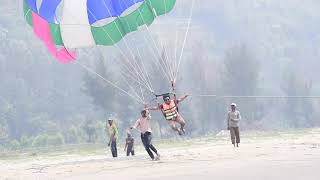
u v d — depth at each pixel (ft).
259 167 163.32
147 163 207.10
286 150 222.89
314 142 279.49
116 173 181.37
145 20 262.67
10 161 351.87
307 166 157.99
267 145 266.16
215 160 198.90
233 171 157.38
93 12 255.29
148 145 215.31
